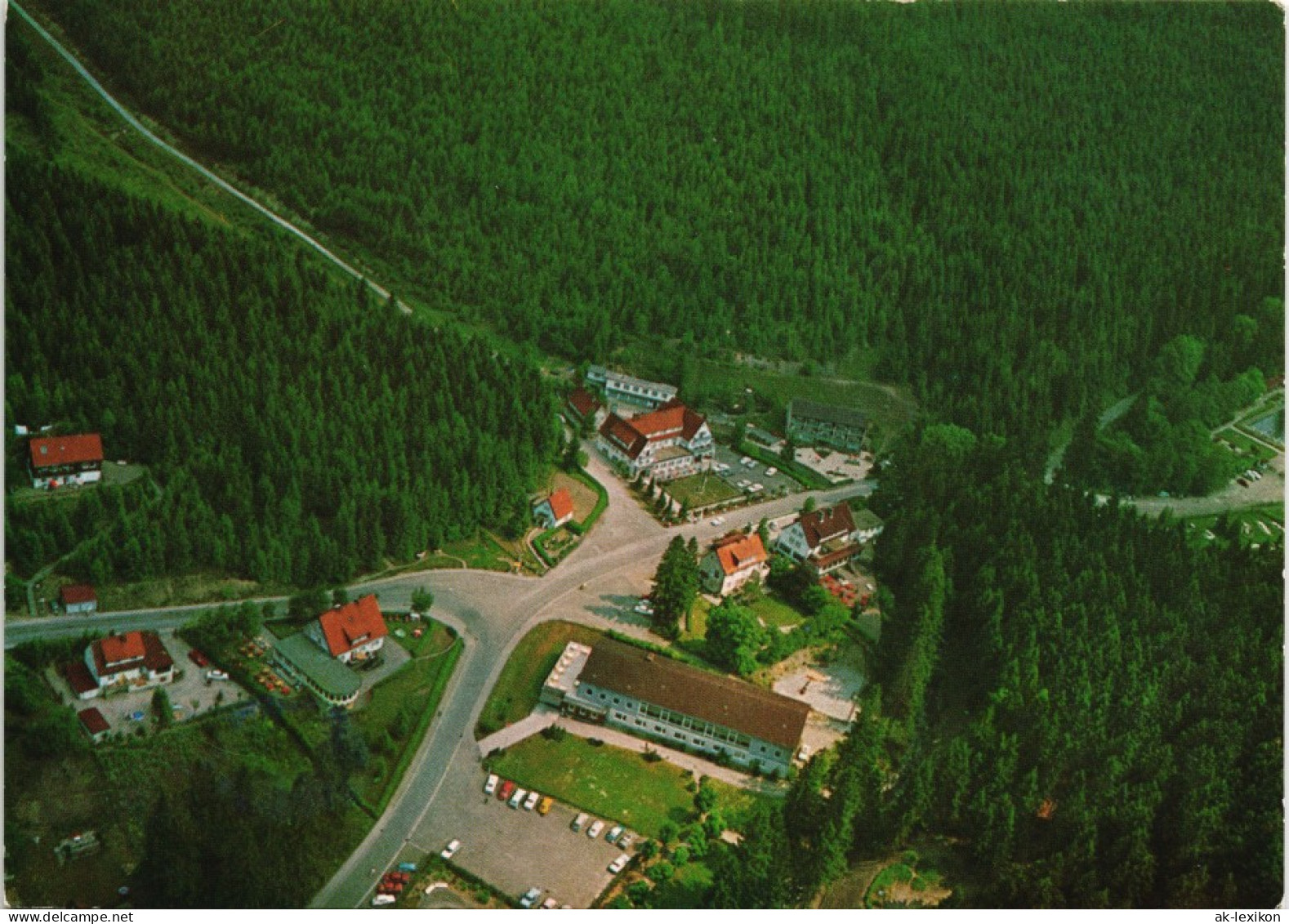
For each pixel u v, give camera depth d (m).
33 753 192.88
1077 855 192.25
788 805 198.38
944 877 198.88
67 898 176.12
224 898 172.62
